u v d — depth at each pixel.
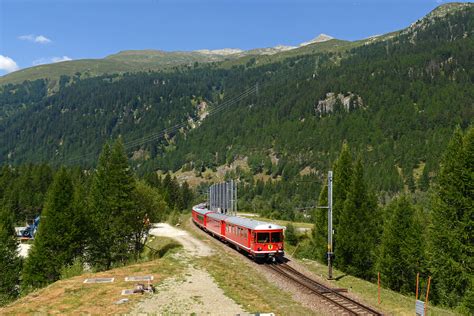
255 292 27.83
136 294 26.84
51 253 45.62
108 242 47.62
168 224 87.25
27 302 25.98
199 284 29.59
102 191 49.09
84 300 25.91
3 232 50.19
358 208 43.81
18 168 139.88
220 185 96.31
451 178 36.19
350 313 23.38
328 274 34.47
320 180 177.62
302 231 74.44
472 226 34.69
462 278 33.69
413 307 26.23
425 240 41.09
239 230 43.25
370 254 43.19
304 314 23.06
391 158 181.62
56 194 46.84
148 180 136.00
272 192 177.50
